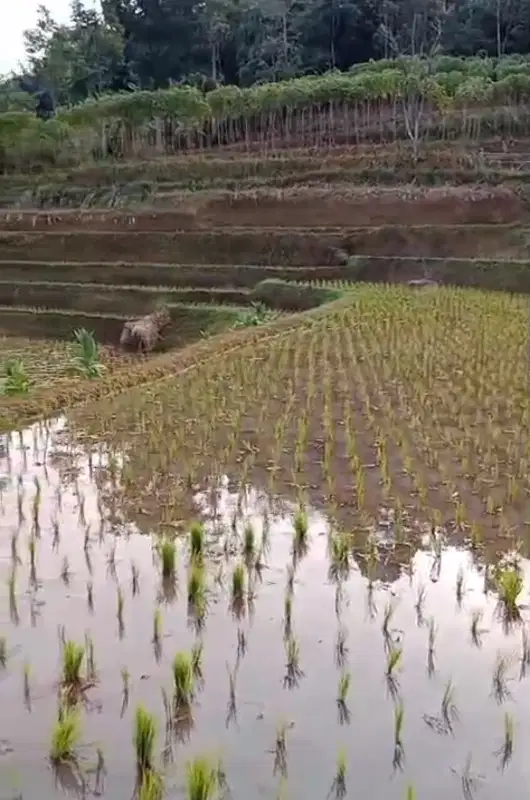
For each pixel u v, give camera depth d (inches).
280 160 2209.6
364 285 1533.0
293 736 261.0
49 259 1898.4
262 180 2150.6
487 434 567.5
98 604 344.5
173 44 3420.3
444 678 291.7
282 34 3203.7
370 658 303.7
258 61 3164.4
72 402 677.9
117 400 682.2
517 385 702.5
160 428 597.3
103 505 454.9
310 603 343.9
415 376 741.9
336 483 481.7
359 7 3191.4
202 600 342.0
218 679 290.7
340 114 2519.7
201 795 226.7
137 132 2511.1
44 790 239.1
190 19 3422.7
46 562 383.9
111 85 3334.2
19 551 395.5
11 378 874.1
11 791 238.2
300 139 2472.9
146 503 458.0
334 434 574.2
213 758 249.8
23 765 248.5
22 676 292.8
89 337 1071.6
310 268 1692.9
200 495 469.1
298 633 320.5
